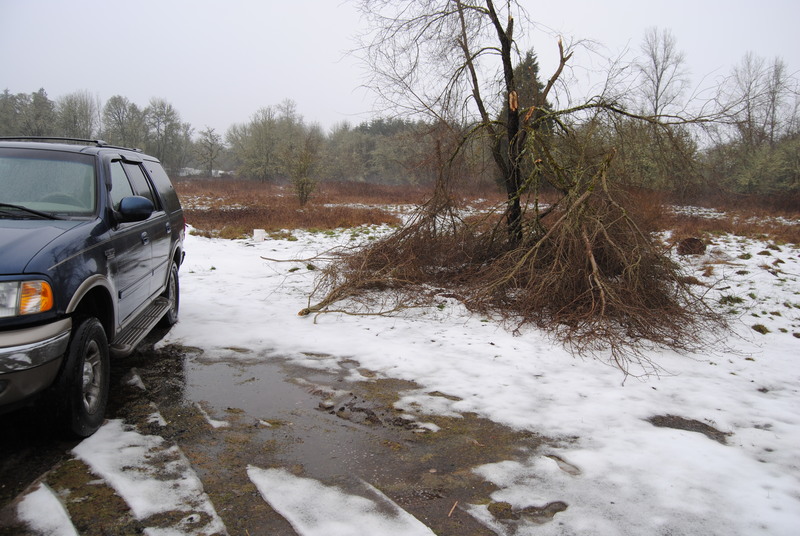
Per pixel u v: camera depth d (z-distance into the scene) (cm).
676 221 1633
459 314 705
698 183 927
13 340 281
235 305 712
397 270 810
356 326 640
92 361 350
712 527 270
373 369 500
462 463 330
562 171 773
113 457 315
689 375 514
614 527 268
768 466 339
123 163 486
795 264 1081
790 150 2595
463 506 283
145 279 477
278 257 1129
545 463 332
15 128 6019
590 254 640
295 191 2864
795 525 273
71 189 396
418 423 388
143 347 530
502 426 387
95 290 357
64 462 307
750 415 422
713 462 337
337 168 6272
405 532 258
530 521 272
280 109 7312
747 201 2545
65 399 313
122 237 411
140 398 409
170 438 346
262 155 6028
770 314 742
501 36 884
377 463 327
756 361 566
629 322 625
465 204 925
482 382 473
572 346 577
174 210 623
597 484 308
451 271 855
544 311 672
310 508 275
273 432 363
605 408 424
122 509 266
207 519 262
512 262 741
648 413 418
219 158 8919
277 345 557
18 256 298
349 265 834
